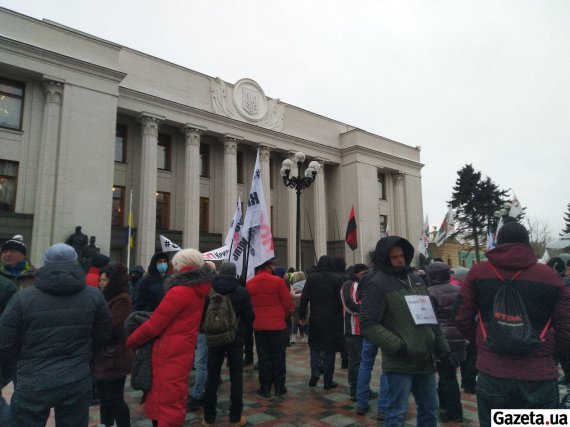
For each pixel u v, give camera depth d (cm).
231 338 466
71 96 1853
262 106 2730
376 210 3169
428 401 351
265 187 2647
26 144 1792
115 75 1981
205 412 483
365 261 2986
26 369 294
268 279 605
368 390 524
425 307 357
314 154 3011
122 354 406
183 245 2245
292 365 815
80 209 1805
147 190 2109
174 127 2428
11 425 295
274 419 501
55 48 1847
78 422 311
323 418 503
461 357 486
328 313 629
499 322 272
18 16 1772
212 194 2558
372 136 3288
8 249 468
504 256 285
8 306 296
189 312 368
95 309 327
